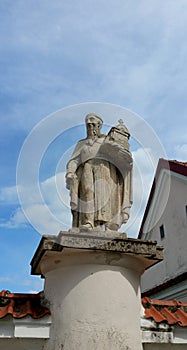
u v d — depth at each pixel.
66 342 4.01
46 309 4.27
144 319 4.44
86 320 4.05
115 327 4.06
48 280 4.45
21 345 4.16
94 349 3.94
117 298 4.18
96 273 4.23
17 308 4.33
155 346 4.44
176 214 11.38
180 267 10.74
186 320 4.62
